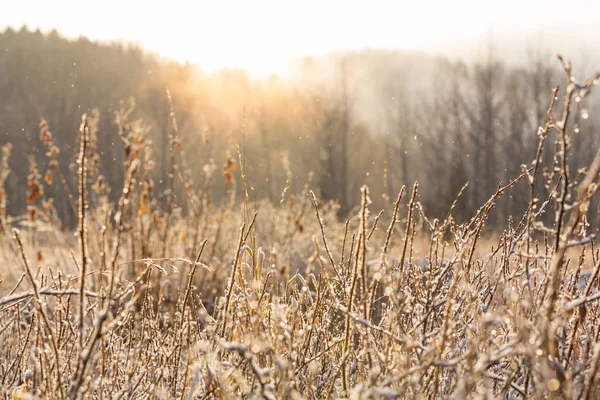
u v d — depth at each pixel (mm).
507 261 2082
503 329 2020
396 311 1829
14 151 20297
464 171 24719
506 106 29438
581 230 1857
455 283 1791
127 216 5113
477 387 1902
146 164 5250
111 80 33688
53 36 37406
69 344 2109
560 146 1666
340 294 2174
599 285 1815
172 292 4957
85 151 1604
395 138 32594
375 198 25281
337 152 29484
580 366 1594
